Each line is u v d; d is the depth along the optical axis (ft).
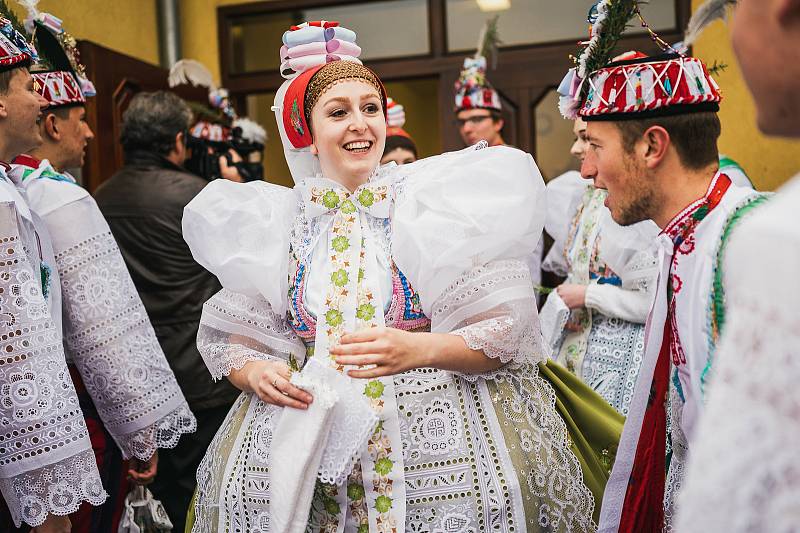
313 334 6.17
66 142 9.03
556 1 16.33
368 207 6.23
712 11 5.60
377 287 6.01
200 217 6.37
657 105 5.17
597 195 10.07
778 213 2.37
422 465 5.82
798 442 2.27
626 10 5.48
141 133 11.04
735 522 2.36
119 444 8.11
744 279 2.41
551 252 11.19
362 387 5.81
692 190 5.20
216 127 13.43
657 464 5.47
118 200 10.78
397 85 26.32
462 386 6.02
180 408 8.36
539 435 6.08
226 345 6.51
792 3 2.61
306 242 6.31
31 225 6.82
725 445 2.39
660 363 5.37
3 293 6.24
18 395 6.22
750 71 2.79
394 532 5.70
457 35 16.72
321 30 6.42
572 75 5.92
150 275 10.62
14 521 6.35
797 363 2.26
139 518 8.75
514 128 16.56
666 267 5.24
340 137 6.14
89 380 7.91
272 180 21.68
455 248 5.76
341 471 5.61
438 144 29.86
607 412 6.83
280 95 6.58
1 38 6.77
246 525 6.07
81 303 7.79
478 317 5.91
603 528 5.66
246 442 6.20
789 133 2.87
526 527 5.83
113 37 15.38
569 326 9.89
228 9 17.29
